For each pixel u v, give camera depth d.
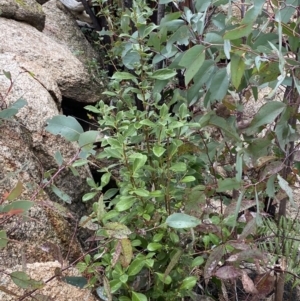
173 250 1.25
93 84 2.91
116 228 1.00
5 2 2.91
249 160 1.30
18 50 2.59
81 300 1.25
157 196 1.22
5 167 1.45
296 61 1.11
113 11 3.33
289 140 1.23
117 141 1.21
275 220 1.70
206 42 1.19
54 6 4.03
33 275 1.23
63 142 1.87
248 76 1.32
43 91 2.03
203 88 1.52
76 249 1.50
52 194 1.68
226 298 1.30
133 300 1.13
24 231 1.32
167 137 1.29
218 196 1.73
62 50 2.97
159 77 1.46
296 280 1.53
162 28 1.45
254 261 1.21
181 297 1.29
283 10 1.09
